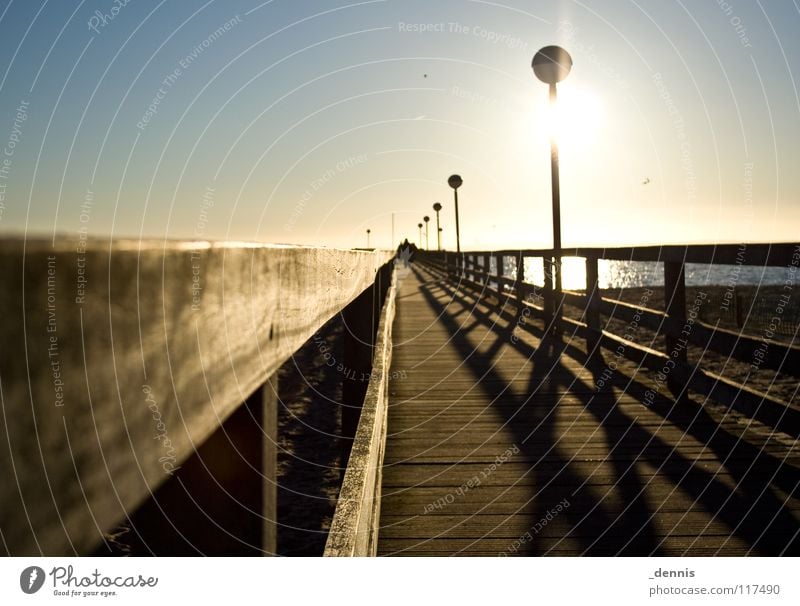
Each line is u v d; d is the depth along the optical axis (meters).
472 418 4.70
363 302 4.77
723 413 4.74
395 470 3.59
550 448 3.96
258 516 1.13
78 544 0.26
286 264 0.91
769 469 3.50
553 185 8.56
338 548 1.37
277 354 0.83
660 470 3.53
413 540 2.70
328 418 7.95
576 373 6.36
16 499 0.22
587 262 7.44
